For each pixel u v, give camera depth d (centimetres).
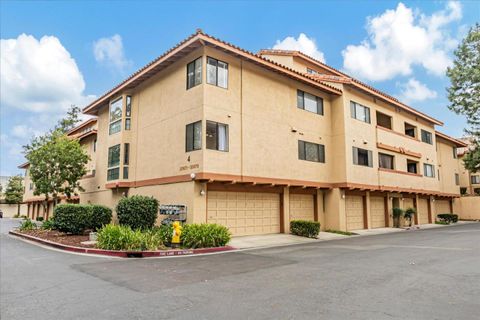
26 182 4903
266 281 790
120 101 2245
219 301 630
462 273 872
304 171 2083
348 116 2320
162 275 868
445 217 3475
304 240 1783
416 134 3225
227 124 1695
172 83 1838
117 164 2188
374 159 2509
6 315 570
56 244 1441
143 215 1605
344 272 891
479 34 2598
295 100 2097
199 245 1356
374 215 2616
